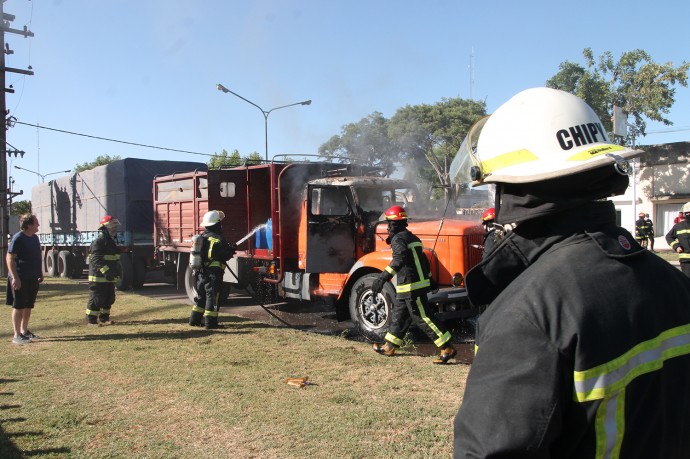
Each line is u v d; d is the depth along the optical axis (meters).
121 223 14.19
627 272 1.15
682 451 1.16
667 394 1.12
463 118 27.84
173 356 6.28
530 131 1.29
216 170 10.68
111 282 8.57
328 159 10.20
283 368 5.70
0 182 18.11
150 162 14.39
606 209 1.26
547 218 1.25
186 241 11.67
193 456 3.59
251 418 4.25
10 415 4.39
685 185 25.42
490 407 1.04
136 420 4.25
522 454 1.00
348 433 3.92
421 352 6.59
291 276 9.04
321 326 8.66
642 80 27.30
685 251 8.34
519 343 1.07
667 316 1.17
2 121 18.20
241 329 7.98
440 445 3.70
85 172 16.48
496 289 1.31
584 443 1.06
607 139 1.35
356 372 5.54
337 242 8.17
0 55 18.08
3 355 6.44
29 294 7.16
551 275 1.13
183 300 11.82
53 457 3.58
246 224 10.79
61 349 6.72
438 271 7.48
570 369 1.04
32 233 7.25
